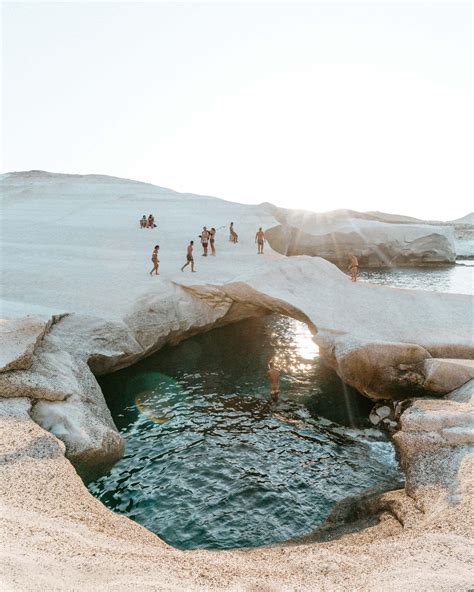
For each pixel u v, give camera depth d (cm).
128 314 1811
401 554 669
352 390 1683
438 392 1384
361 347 1485
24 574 530
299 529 989
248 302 2073
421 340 1562
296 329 2423
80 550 648
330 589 591
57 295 1941
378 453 1288
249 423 1457
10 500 809
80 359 1491
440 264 4697
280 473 1199
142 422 1446
